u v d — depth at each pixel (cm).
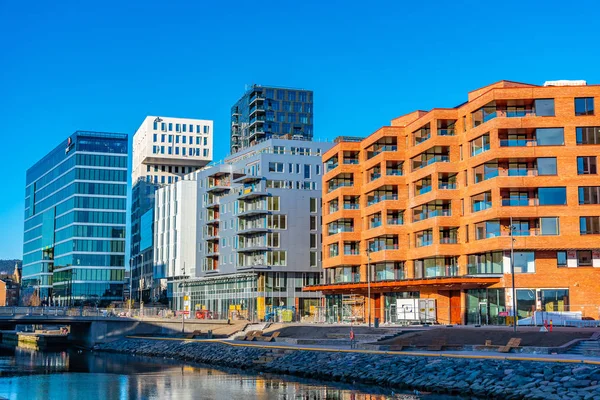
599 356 4791
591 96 7569
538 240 7338
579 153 7475
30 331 14612
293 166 12431
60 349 10650
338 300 10656
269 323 9731
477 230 7944
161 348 8981
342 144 10312
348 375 5497
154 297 17150
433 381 4775
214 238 13438
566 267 7375
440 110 8512
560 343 5325
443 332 6494
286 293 11912
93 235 19388
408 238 9200
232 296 12744
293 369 6141
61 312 10869
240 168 13088
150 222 18325
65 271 19562
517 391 4119
